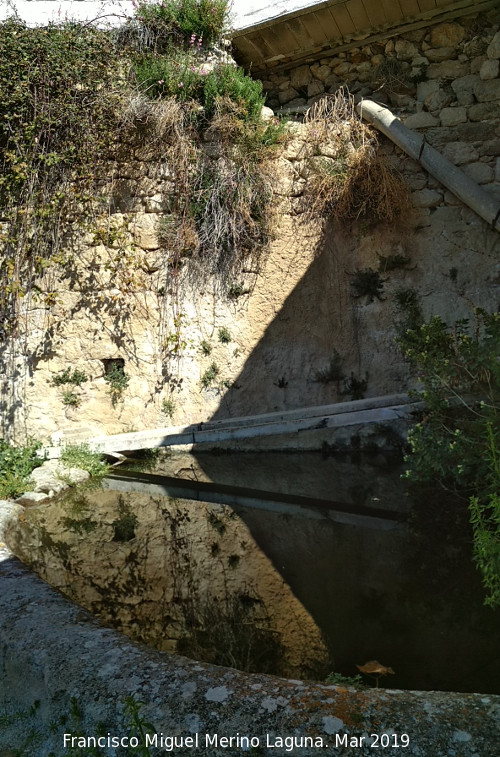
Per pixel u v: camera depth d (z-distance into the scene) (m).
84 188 6.67
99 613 2.98
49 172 6.57
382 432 6.09
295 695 1.99
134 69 6.76
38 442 6.29
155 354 6.84
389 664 2.46
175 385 6.84
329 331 6.88
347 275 6.86
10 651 2.36
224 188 6.77
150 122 6.71
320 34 6.96
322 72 7.32
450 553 3.59
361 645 2.62
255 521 4.38
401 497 4.67
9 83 6.34
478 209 6.46
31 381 6.69
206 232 6.82
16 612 2.59
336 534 4.03
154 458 6.32
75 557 3.78
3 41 6.34
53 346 6.73
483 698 1.95
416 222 6.78
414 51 6.91
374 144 6.83
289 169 6.90
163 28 6.85
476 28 6.66
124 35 6.82
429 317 6.70
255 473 5.60
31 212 6.54
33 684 2.24
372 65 7.10
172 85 6.74
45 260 6.59
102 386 6.82
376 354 6.77
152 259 6.83
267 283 6.91
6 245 6.62
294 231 6.89
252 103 6.86
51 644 2.32
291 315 6.89
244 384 6.86
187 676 2.10
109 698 2.02
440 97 6.86
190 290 6.86
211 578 3.40
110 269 6.72
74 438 6.67
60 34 6.50
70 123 6.53
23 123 6.44
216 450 6.44
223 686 2.04
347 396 6.83
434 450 4.25
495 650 2.53
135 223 6.80
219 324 6.87
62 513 4.71
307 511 4.53
